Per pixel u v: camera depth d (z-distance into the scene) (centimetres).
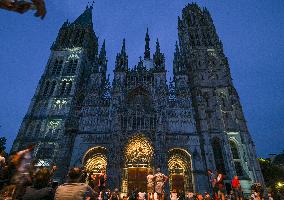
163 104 6244
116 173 5250
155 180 2878
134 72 7056
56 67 7888
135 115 6084
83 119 6219
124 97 6494
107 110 6366
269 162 7769
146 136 5712
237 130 6231
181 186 5509
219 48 7919
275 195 5072
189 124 6009
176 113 6188
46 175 818
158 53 7325
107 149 5697
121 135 5756
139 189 5359
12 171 1184
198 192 5103
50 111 6725
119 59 7275
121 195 5034
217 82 7100
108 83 6919
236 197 4578
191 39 8325
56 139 6162
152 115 6041
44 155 5878
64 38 8731
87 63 8625
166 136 5794
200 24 8738
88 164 5800
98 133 5947
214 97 6775
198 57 7694
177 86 6706
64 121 6456
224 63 7481
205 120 6212
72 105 6712
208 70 7319
